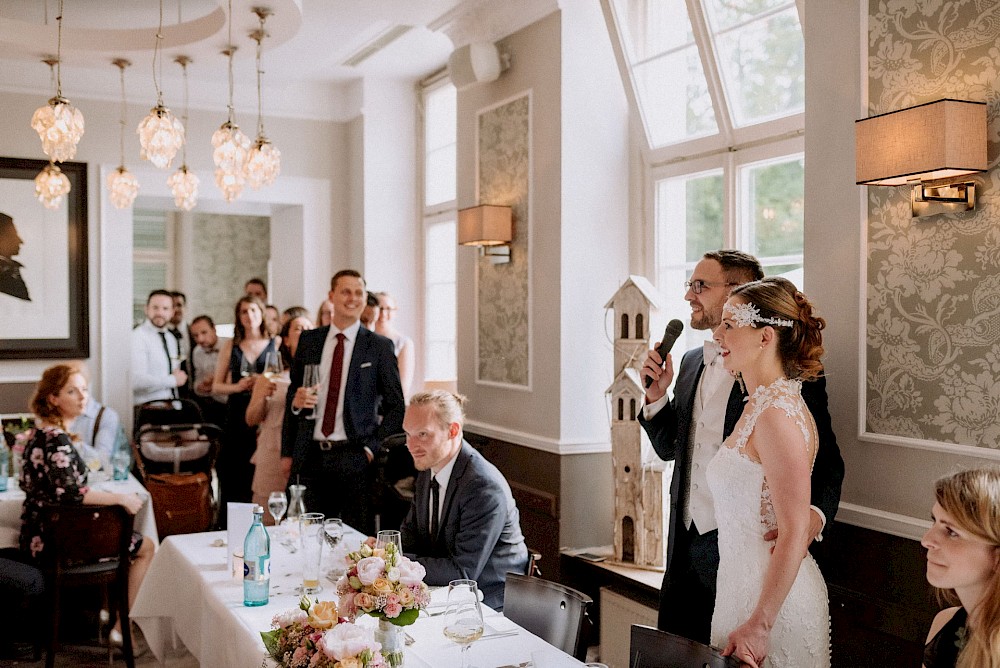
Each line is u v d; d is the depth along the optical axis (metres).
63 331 6.33
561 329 4.45
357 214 7.01
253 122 6.88
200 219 11.69
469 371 5.41
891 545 2.72
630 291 3.99
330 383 4.47
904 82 2.68
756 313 2.28
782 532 2.16
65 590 4.57
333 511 4.48
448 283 6.69
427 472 3.13
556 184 4.48
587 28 4.48
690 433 2.82
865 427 2.81
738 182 3.85
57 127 3.84
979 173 2.45
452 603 2.04
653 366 2.99
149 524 4.52
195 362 7.47
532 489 4.66
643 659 2.16
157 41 4.98
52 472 4.00
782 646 2.27
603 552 4.34
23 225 6.21
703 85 4.05
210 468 5.98
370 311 5.23
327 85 7.10
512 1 4.69
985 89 2.45
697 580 2.74
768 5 3.62
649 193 4.43
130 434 6.53
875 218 2.77
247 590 2.68
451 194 6.62
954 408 2.54
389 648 2.13
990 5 2.43
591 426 4.54
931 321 2.60
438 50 6.12
